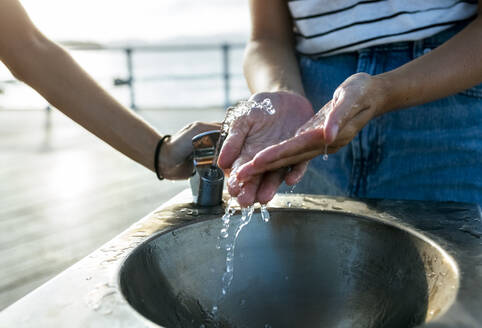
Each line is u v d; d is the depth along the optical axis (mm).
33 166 3801
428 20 839
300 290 743
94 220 2518
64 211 2672
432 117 879
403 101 716
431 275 597
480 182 874
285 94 784
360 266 724
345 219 749
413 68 717
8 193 3043
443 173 896
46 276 1862
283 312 722
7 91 7012
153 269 631
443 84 715
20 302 473
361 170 960
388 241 704
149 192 3059
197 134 852
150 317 559
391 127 910
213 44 5965
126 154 870
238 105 752
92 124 842
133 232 678
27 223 2475
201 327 659
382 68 899
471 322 430
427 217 736
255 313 718
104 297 482
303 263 758
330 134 588
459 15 837
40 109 7137
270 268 754
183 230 698
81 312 454
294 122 760
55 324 435
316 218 764
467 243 626
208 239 727
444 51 732
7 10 761
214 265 725
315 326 698
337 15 910
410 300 605
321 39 956
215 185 801
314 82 1002
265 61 975
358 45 913
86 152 4328
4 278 1848
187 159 853
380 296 676
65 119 6395
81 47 5766
